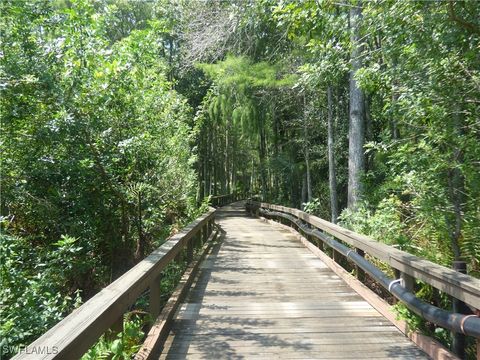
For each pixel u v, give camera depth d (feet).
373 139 45.27
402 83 20.39
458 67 17.46
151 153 28.53
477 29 15.11
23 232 24.13
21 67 21.25
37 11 23.07
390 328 16.22
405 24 16.52
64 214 24.71
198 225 28.99
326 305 19.36
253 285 23.27
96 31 25.20
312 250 34.55
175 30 57.57
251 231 51.60
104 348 11.18
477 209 19.40
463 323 10.97
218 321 17.06
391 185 24.77
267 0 19.90
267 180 95.86
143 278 13.07
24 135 21.29
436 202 20.11
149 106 29.71
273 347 14.32
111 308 9.85
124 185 27.96
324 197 62.03
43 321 16.11
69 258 20.81
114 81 24.97
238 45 51.72
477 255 19.54
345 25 18.61
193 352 13.87
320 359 13.32
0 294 16.29
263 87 57.47
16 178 21.86
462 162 18.86
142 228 31.12
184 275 22.76
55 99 22.24
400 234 24.64
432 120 18.33
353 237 22.36
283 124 68.33
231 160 147.74
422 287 19.85
